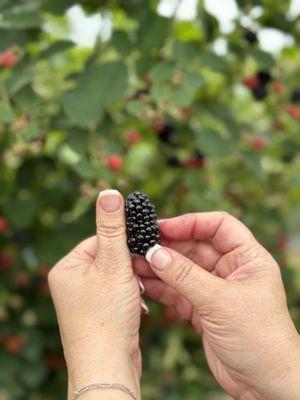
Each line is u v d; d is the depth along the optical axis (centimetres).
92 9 48
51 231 53
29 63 45
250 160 50
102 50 47
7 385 53
